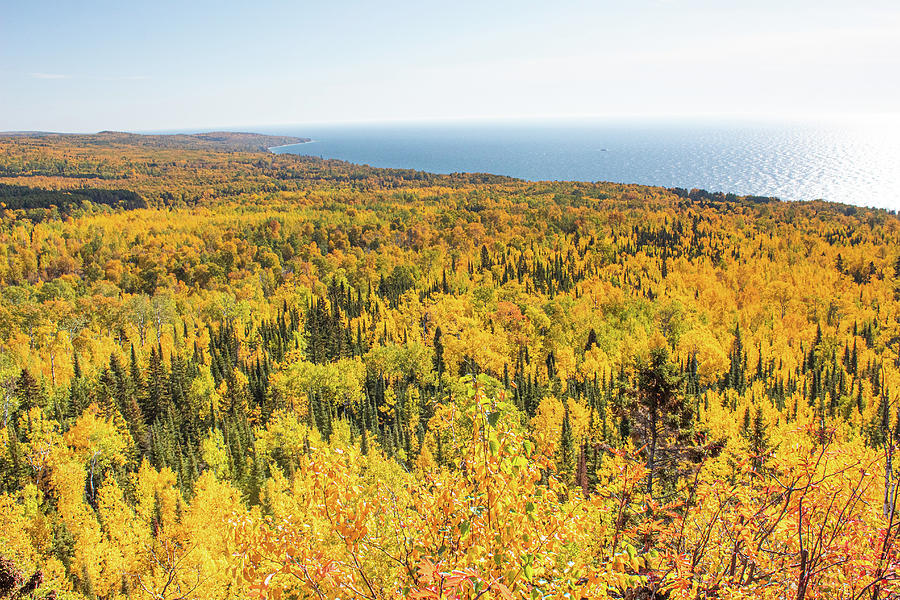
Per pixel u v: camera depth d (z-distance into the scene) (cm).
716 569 1077
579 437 6669
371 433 7625
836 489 985
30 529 4197
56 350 10444
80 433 6069
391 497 1026
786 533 1030
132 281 17950
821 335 13550
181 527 4150
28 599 1433
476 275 18988
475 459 842
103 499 4950
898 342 14662
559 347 11825
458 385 8400
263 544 845
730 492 1105
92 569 3734
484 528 827
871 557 919
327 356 11638
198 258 19575
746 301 17288
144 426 7175
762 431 2750
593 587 816
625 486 1134
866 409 7994
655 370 2625
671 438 2506
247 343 12056
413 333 12850
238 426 7331
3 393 7288
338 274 18725
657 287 17962
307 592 856
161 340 11556
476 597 720
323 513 896
